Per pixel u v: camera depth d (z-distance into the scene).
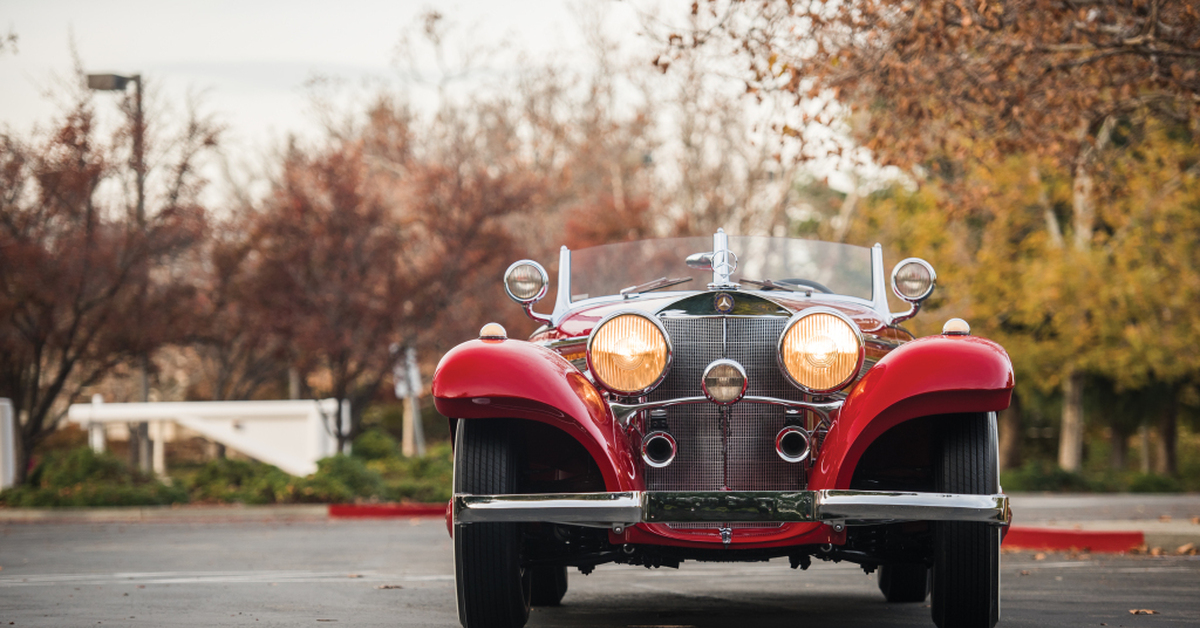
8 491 16.11
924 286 5.64
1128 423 33.03
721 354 4.80
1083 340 26.00
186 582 7.62
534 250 27.08
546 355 4.56
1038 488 25.94
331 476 16.56
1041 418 42.75
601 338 4.58
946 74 10.54
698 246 6.02
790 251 5.96
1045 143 10.79
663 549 4.86
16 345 16.84
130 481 16.67
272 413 19.03
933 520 4.55
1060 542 10.80
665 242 6.08
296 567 8.79
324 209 17.72
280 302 17.31
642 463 4.76
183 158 17.56
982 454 4.50
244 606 6.30
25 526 14.05
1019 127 10.99
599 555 5.02
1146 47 9.78
